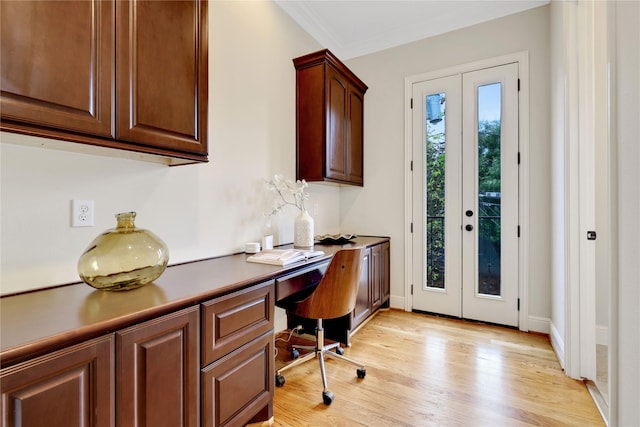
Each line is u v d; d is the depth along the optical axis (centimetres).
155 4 126
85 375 82
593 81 185
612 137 96
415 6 270
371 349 230
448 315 297
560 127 213
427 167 308
